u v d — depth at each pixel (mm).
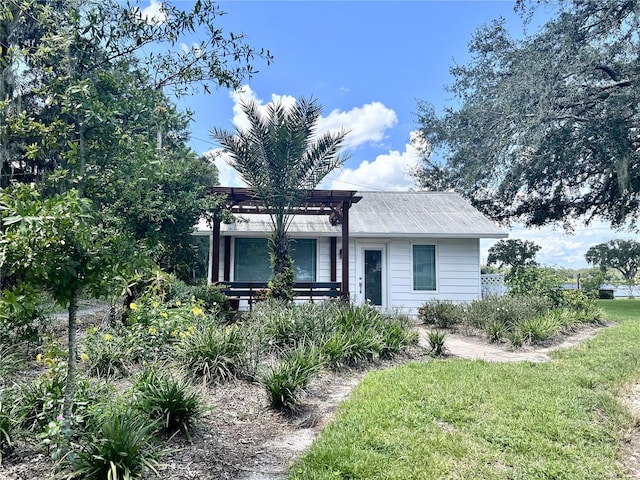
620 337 7867
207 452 3180
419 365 5754
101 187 3088
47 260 2367
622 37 15758
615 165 14969
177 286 8047
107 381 4242
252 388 4711
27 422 3203
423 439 3326
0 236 2299
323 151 9805
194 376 4734
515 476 2832
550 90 14992
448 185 22141
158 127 3418
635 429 3650
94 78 3096
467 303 10609
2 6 3070
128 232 3039
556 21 16234
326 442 3287
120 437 2709
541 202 19625
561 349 7008
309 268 11883
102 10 3070
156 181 3562
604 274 28312
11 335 4648
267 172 9633
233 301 10008
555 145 15797
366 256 12172
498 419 3742
